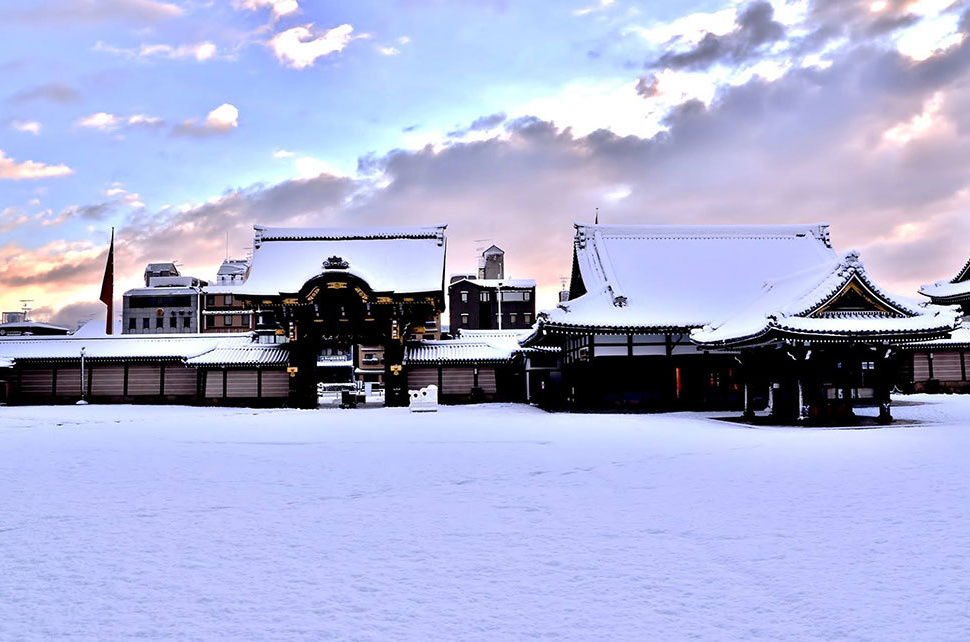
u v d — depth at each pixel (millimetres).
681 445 22547
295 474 16859
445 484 15250
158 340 57531
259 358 53875
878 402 31250
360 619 7125
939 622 6883
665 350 42500
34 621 7105
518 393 54906
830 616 7086
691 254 49094
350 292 52500
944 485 14281
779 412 34188
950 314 30547
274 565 9039
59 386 56000
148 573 8734
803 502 12734
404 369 54062
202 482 15719
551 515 11938
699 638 6566
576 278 51844
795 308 31141
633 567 8828
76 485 15383
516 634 6703
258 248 59219
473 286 107375
